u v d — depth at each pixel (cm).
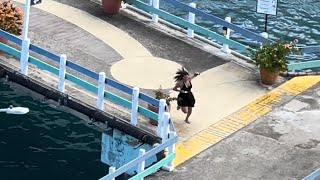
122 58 2858
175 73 2769
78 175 2441
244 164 2334
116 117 2473
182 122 2508
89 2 3247
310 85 2766
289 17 3519
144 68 2797
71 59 2827
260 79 2772
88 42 2947
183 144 2409
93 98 2595
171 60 2867
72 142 2569
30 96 2677
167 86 2689
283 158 2366
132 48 2928
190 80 2483
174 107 2575
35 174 2444
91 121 2514
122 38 2994
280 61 2700
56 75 2714
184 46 2967
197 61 2872
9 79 2689
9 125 2639
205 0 3681
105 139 2489
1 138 2586
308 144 2433
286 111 2597
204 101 2628
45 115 2669
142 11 3203
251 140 2442
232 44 2908
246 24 3453
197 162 2338
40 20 3072
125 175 2403
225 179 2269
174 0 3050
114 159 2481
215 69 2827
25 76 2672
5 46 2741
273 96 2683
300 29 3422
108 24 3088
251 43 3250
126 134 2434
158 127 2383
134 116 2441
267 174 2294
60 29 3022
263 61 2703
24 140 2577
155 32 3055
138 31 3052
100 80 2494
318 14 3553
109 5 3138
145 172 2225
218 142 2427
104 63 2816
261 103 2639
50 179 2423
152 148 2333
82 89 2647
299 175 2294
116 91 2647
